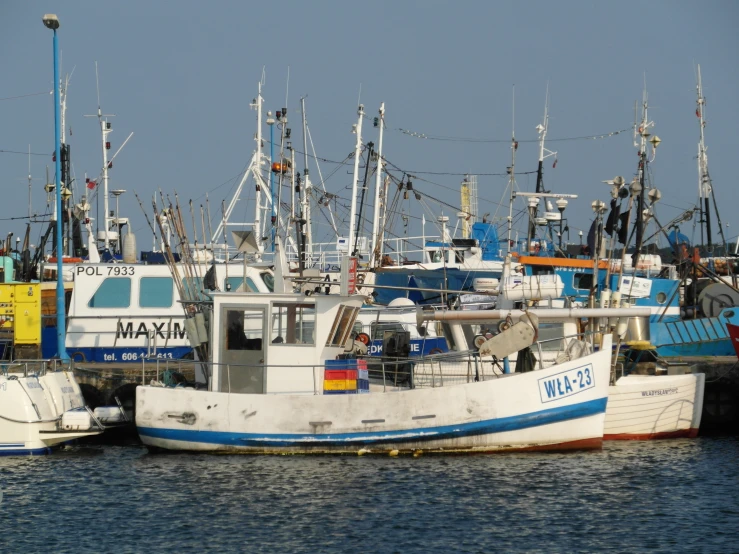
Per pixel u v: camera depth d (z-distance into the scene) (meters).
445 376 62.31
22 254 90.56
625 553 41.28
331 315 57.84
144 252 84.69
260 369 57.66
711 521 45.19
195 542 42.56
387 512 46.19
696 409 63.91
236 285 72.38
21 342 70.75
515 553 41.22
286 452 56.69
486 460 55.38
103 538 43.16
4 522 45.31
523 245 101.94
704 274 91.06
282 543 42.38
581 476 52.34
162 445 57.66
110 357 71.88
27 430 58.25
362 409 56.25
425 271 89.31
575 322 61.88
